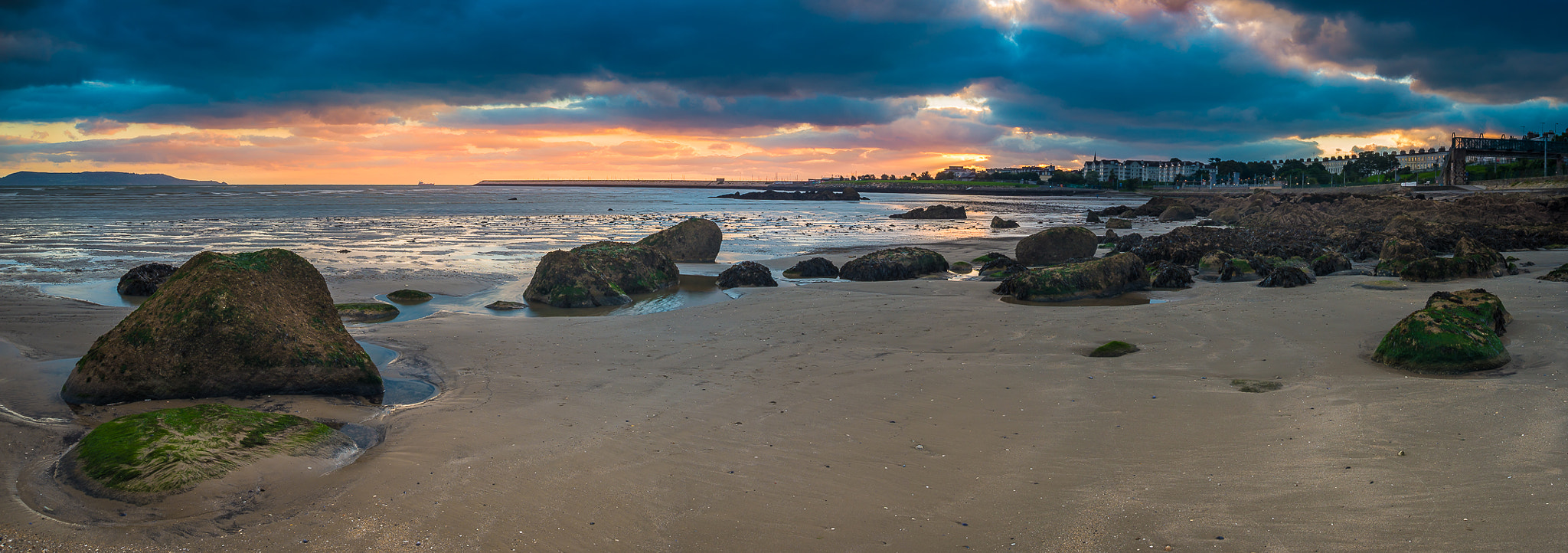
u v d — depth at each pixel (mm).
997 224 40781
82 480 5285
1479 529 4254
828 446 6184
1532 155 106188
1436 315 8305
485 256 23609
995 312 12836
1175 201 59062
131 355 7797
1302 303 12641
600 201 93750
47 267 19906
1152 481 5223
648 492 5215
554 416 7090
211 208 57406
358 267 20281
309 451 5820
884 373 8664
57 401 7754
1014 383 8078
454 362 9484
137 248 25141
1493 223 33000
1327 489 4930
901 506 4961
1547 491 4668
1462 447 5539
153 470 5223
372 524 4719
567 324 12117
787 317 12578
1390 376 7793
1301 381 7738
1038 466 5605
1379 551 4098
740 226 42469
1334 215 40344
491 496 5137
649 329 11625
